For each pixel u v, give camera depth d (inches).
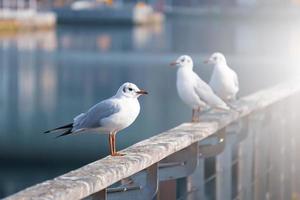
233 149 316.2
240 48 2960.1
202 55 2591.0
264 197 332.8
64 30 4222.4
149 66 2180.1
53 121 1182.3
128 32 4180.6
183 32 4264.3
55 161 829.2
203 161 267.6
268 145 349.7
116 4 5349.4
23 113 1258.0
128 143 946.7
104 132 231.3
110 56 2539.4
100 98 1481.3
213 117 286.8
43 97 1472.7
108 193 204.8
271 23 6053.2
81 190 173.6
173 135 242.1
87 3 5108.3
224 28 4923.7
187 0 7106.3
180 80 302.2
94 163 199.2
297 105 401.4
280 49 2888.8
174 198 238.7
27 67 2096.5
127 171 196.9
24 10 4101.9
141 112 1230.9
